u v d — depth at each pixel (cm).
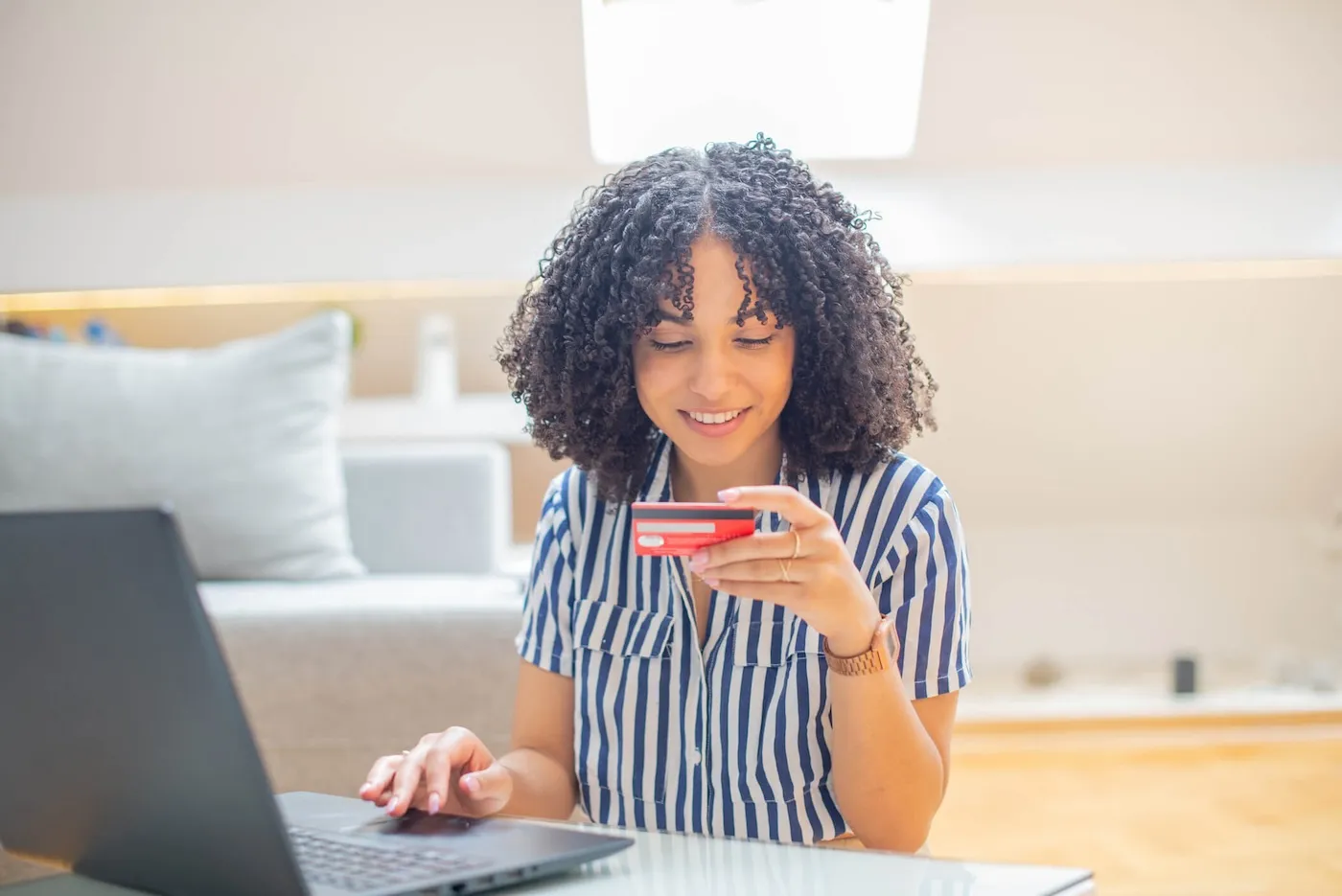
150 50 267
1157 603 407
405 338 422
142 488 227
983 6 255
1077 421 385
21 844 89
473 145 285
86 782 79
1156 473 397
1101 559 407
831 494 124
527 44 264
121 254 294
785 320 114
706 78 287
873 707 104
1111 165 286
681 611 121
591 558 128
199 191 292
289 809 100
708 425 117
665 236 113
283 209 292
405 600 201
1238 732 345
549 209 291
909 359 130
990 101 274
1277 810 282
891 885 82
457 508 255
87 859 85
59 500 226
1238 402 378
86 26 263
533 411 131
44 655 75
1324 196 285
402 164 288
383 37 264
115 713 74
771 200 117
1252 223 286
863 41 281
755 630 118
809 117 288
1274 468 394
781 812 118
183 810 75
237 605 200
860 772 106
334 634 197
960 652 120
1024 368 374
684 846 92
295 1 258
